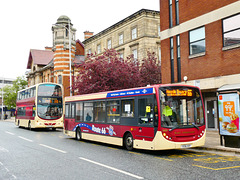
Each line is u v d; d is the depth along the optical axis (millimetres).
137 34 29188
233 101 10898
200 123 10672
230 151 10508
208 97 18141
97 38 36781
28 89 27734
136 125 11203
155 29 28844
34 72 58281
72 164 8641
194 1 17500
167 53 19609
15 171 7715
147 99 10656
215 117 17578
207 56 16484
